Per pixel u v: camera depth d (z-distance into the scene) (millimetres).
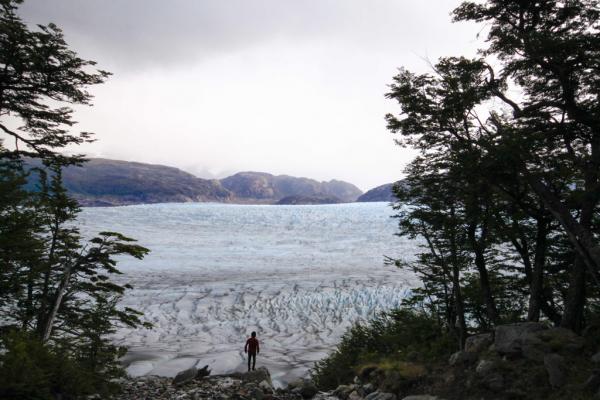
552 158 11539
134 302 46656
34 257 11383
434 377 11266
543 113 11375
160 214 198625
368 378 13680
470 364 10891
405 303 18969
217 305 46625
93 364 13023
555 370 8820
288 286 55406
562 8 11203
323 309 45250
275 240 116125
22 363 6988
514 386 9109
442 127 12758
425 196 15016
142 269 66250
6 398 6492
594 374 8148
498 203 13570
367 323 39656
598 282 9992
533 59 10875
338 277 61062
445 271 15914
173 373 26672
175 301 47625
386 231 133375
